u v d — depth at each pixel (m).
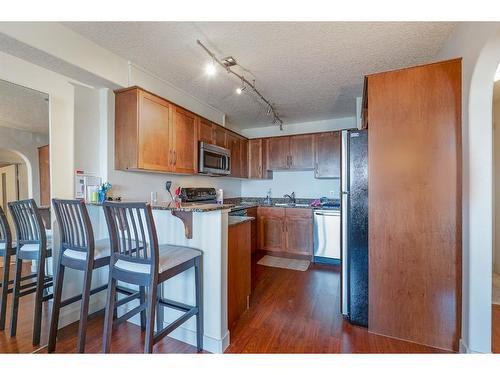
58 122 2.02
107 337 1.46
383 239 1.88
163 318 1.92
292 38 1.97
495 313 2.21
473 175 1.55
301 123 4.64
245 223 2.28
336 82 2.82
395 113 1.83
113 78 2.19
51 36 1.73
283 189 4.80
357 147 2.08
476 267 1.54
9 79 1.74
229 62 2.34
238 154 4.34
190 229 1.80
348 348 1.74
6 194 1.77
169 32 1.90
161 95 2.73
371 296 1.92
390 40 2.00
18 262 1.80
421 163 1.77
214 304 1.73
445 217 1.72
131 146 2.29
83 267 1.59
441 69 1.72
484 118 1.52
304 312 2.25
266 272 3.32
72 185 2.10
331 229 3.75
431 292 1.76
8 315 1.88
